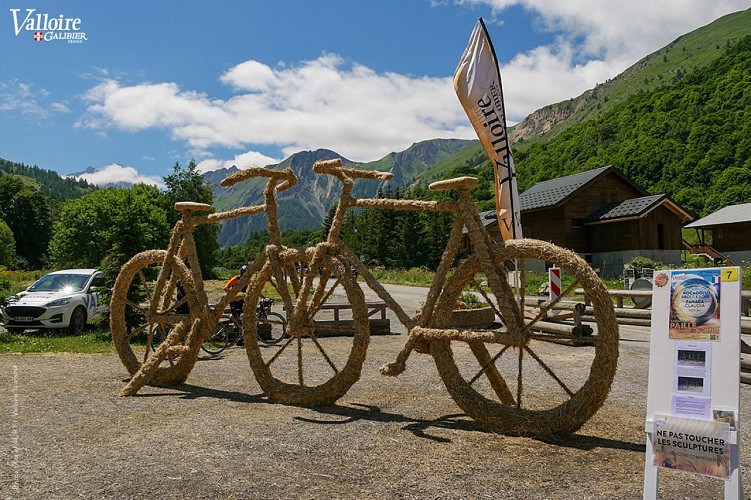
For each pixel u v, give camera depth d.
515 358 9.45
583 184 34.22
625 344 10.71
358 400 6.48
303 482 3.85
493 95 9.82
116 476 3.94
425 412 5.91
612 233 33.66
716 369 3.33
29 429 5.16
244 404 6.32
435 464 4.21
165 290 7.85
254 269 7.05
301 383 6.54
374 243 61.28
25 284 34.00
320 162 6.56
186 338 7.43
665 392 3.48
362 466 4.16
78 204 39.66
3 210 87.00
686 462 3.36
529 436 4.98
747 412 6.08
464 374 8.13
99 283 14.90
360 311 6.15
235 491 3.69
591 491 3.70
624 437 4.97
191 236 7.60
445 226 59.25
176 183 49.91
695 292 3.45
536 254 5.25
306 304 6.46
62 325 13.32
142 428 5.18
